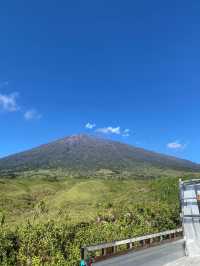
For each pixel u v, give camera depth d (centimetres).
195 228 3703
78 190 10581
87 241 2891
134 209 4212
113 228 3366
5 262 2297
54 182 15375
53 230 2736
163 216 4181
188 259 2717
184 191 4866
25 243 2514
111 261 2620
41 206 8494
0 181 13062
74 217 4466
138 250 3092
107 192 10538
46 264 2395
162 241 3488
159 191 6788
